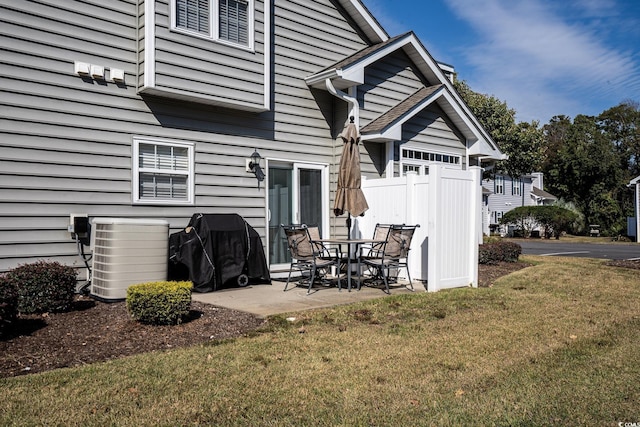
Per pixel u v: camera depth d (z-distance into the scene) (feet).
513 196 126.62
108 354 14.79
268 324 18.47
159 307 17.53
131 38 24.29
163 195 25.73
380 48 32.76
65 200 22.33
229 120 28.30
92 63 23.02
